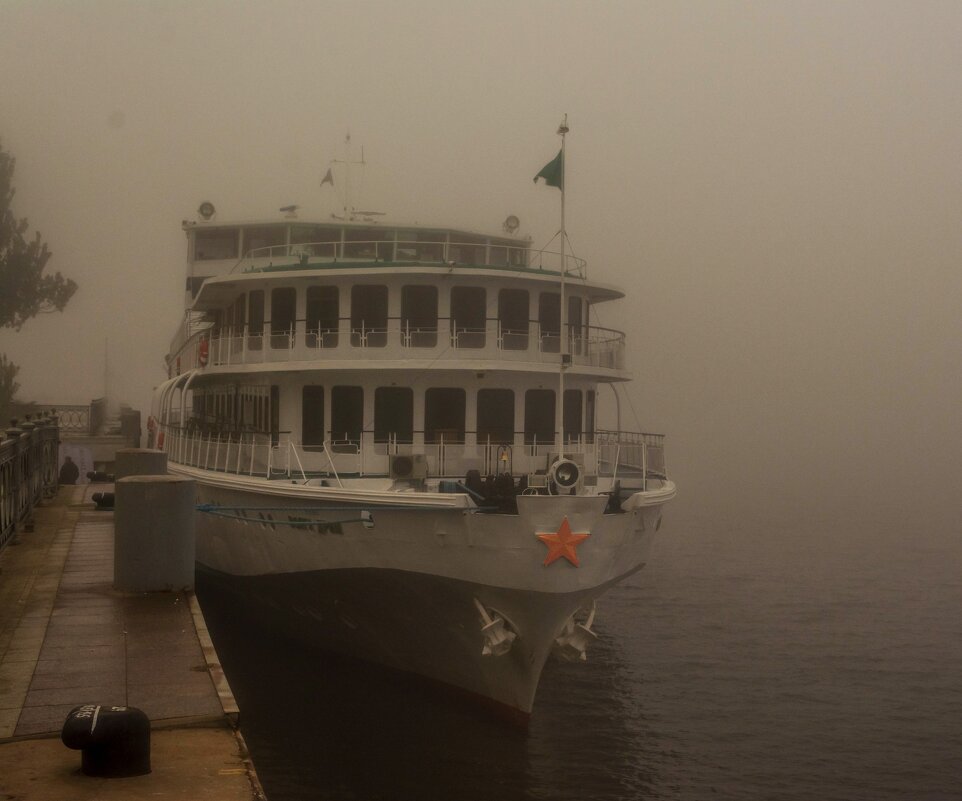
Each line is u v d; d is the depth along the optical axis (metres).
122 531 15.41
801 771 20.81
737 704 24.86
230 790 8.60
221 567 25.86
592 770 20.39
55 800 8.34
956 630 32.34
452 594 19.83
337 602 22.31
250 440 25.67
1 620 13.78
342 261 24.25
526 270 23.61
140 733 8.91
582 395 24.89
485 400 23.47
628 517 19.39
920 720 23.92
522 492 19.81
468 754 20.53
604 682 26.42
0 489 17.80
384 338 23.23
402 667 22.92
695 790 19.69
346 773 19.41
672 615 33.97
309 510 20.31
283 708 22.25
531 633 19.70
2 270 44.69
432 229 31.14
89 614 14.12
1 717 10.18
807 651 29.70
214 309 29.94
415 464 21.53
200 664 11.94
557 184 20.91
